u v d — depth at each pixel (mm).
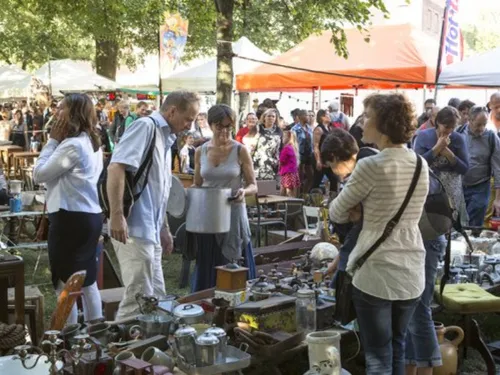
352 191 2848
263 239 7949
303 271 4562
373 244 2828
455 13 9031
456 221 3492
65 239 3812
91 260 3906
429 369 3420
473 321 4086
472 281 4594
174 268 6941
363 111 2959
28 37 26094
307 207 7422
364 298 2857
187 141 10297
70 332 3195
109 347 3064
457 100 8195
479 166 6656
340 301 3006
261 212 7711
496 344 4410
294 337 3479
